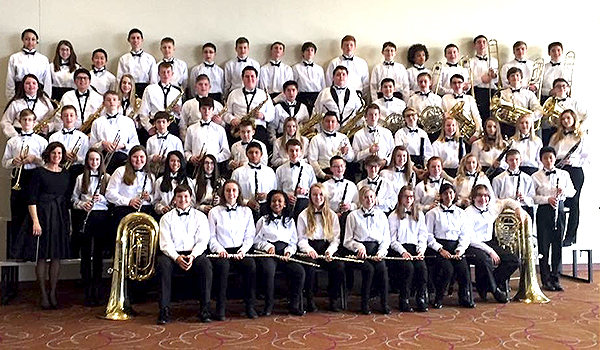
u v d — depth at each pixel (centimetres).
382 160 665
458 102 762
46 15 752
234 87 783
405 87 814
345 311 570
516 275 732
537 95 823
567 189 695
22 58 716
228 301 609
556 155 749
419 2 845
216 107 739
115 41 772
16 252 570
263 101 733
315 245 586
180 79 768
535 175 698
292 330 500
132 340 470
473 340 471
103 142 650
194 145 680
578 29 868
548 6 870
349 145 705
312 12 823
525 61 836
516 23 864
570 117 744
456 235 609
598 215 843
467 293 585
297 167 648
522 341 468
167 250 537
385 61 813
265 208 612
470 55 855
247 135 679
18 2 745
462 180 668
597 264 834
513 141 728
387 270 568
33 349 447
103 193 604
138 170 603
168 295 527
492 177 710
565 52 865
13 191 633
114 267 547
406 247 593
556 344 460
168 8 788
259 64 810
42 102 691
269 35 813
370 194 592
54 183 583
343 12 830
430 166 658
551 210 678
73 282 693
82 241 596
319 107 762
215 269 544
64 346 454
